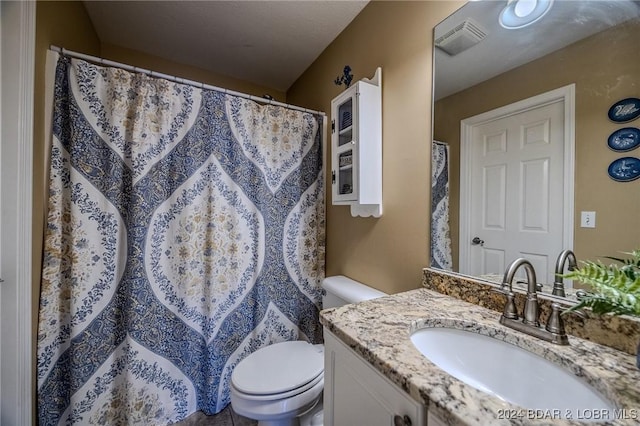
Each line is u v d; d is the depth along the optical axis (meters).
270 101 1.71
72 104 1.16
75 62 1.17
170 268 1.37
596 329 0.64
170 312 1.37
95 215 1.20
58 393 1.15
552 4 0.76
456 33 0.99
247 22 1.58
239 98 1.57
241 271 1.55
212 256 1.44
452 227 1.02
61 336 1.16
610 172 0.65
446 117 1.03
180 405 1.39
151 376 1.31
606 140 0.66
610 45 0.66
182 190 1.38
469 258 0.96
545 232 0.77
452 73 1.01
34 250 1.06
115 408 1.25
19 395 1.01
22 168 1.00
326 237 1.86
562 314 0.61
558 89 0.74
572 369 0.57
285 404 1.06
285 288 1.72
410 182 1.18
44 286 1.10
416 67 1.15
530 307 0.70
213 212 1.45
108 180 1.23
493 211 0.89
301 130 1.77
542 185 0.78
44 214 1.12
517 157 0.83
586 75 0.69
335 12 1.49
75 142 1.16
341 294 1.38
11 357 1.00
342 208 1.67
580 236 0.70
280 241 1.70
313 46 1.81
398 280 1.25
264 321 1.63
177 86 1.39
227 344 1.50
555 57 0.75
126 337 1.26
